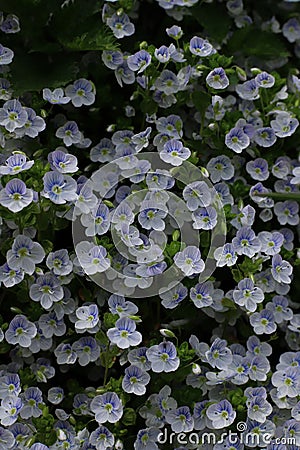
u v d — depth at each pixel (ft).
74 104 1.49
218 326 1.52
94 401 1.39
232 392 1.42
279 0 1.69
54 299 1.41
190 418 1.41
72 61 1.52
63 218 1.43
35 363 1.45
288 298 1.54
